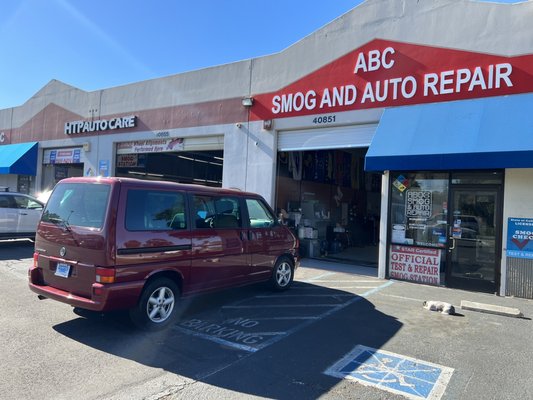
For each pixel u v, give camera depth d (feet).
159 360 14.79
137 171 59.00
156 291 17.90
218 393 12.47
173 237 18.56
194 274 19.58
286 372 14.15
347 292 26.61
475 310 22.93
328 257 43.01
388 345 17.06
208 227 20.66
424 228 30.66
